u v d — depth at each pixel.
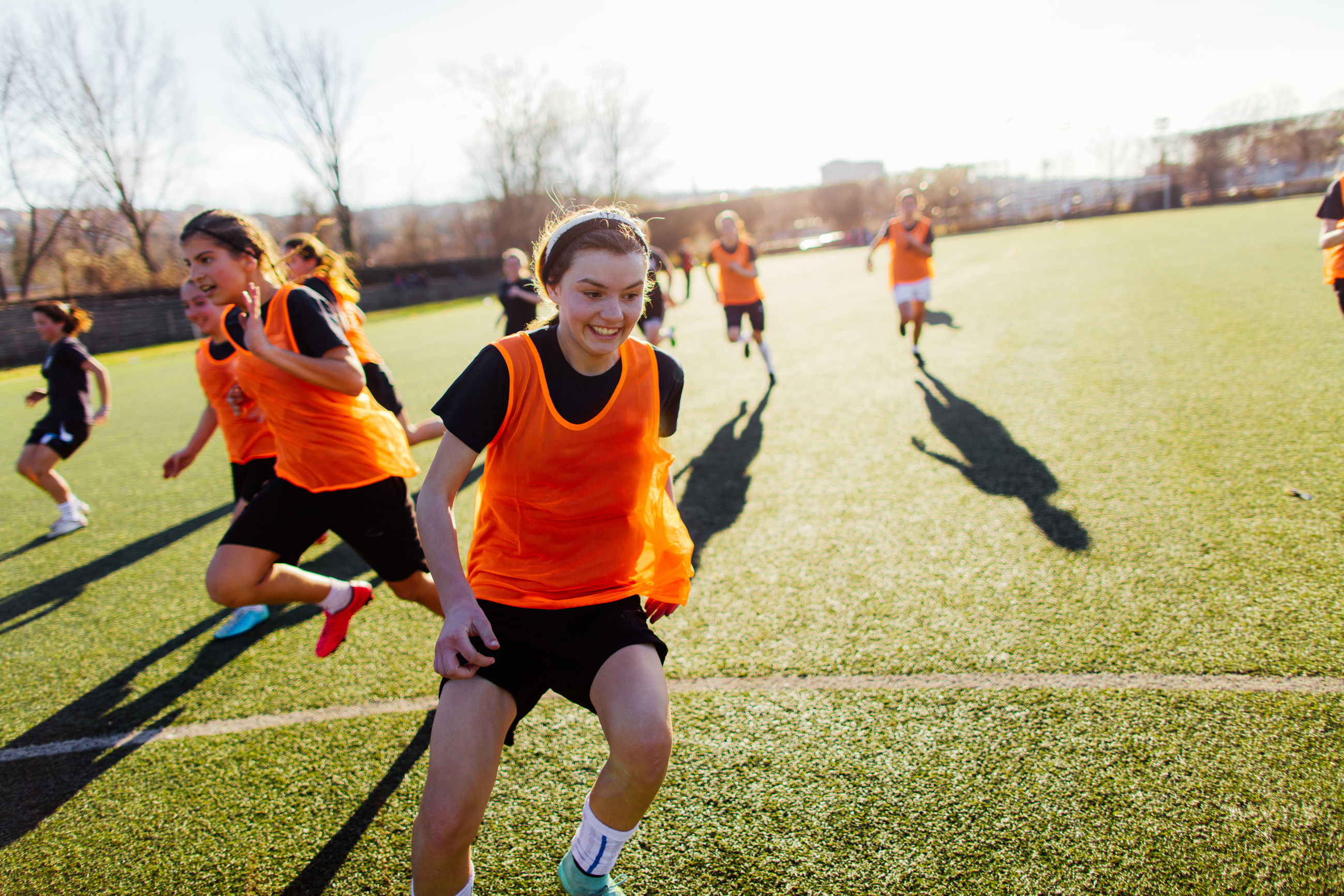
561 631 1.55
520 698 1.49
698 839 1.89
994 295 11.05
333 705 2.66
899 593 3.00
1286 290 8.50
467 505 4.85
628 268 1.38
